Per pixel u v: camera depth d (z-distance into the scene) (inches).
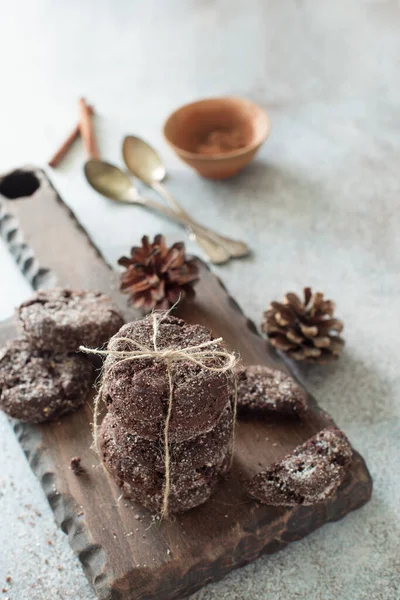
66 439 18.3
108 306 19.8
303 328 19.9
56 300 19.7
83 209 25.3
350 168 26.3
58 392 18.5
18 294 22.8
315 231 24.3
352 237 24.0
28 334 18.9
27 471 18.8
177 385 15.1
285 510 16.8
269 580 16.9
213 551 16.3
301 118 28.4
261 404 18.3
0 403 18.3
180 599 16.7
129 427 15.4
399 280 22.7
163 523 16.7
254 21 33.4
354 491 17.2
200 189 25.9
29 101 29.9
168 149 27.4
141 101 29.5
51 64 31.6
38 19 34.4
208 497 16.8
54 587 16.9
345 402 19.8
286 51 31.5
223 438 16.1
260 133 25.2
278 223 24.6
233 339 20.1
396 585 16.6
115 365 15.4
